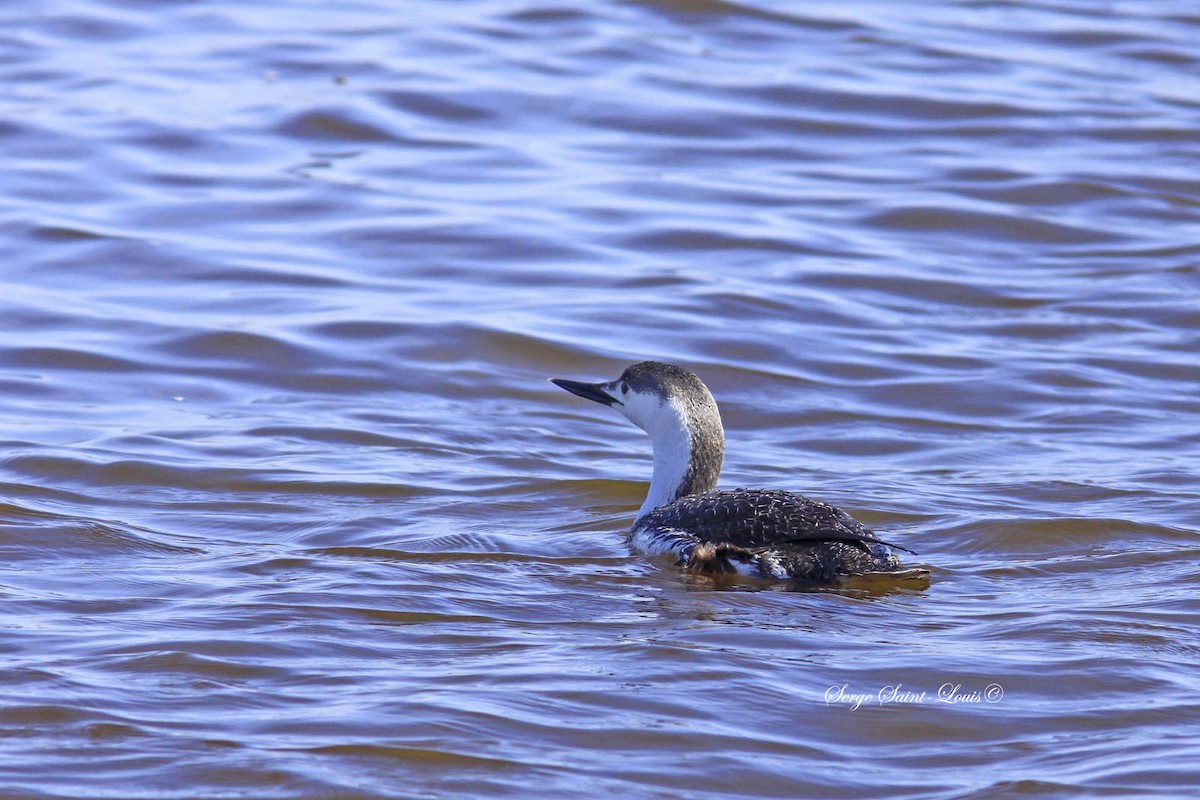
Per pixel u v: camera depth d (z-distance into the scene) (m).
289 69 26.12
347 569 10.73
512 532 11.98
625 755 7.74
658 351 16.78
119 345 16.39
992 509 12.50
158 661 8.78
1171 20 29.73
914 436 14.70
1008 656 9.08
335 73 25.95
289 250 19.39
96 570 10.62
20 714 7.98
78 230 19.56
